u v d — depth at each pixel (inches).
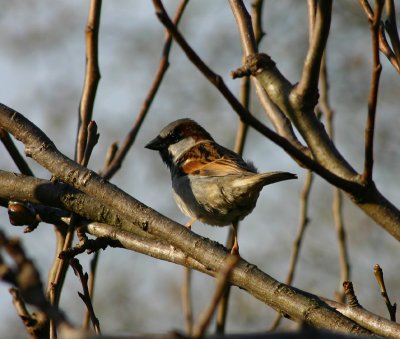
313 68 261.4
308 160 240.1
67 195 319.9
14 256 136.4
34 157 298.7
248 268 275.6
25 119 301.7
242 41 295.9
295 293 268.8
